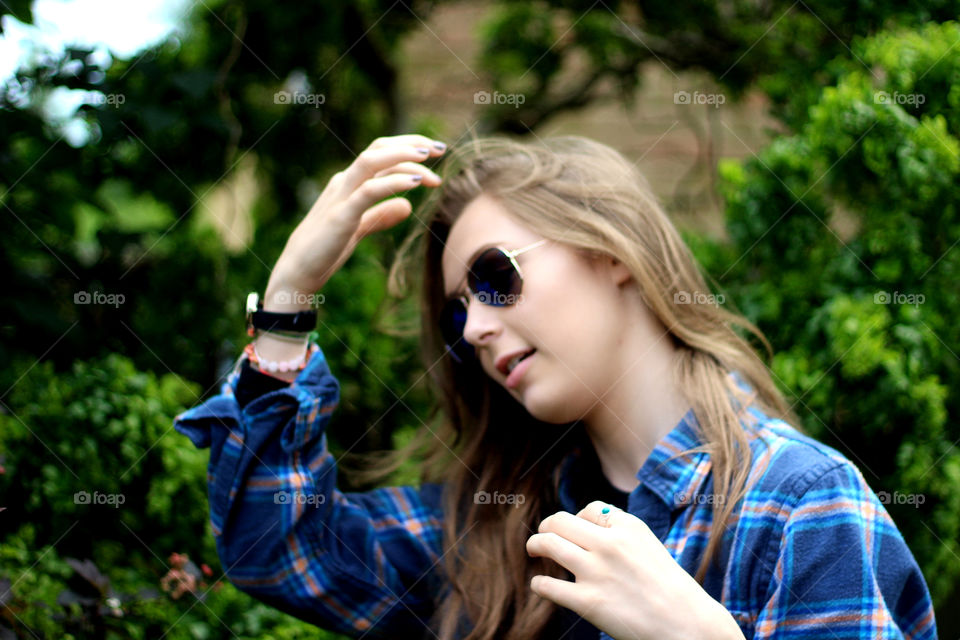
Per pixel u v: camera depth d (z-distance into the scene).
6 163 2.11
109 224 2.30
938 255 2.02
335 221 1.38
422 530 1.54
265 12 2.72
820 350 2.06
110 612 1.62
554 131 3.97
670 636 1.02
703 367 1.33
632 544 1.08
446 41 3.89
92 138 2.29
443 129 3.34
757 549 1.17
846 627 1.10
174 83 2.27
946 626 2.42
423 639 1.49
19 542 1.65
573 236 1.32
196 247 2.44
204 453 1.91
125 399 1.86
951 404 2.07
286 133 2.93
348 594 1.43
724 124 3.61
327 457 1.46
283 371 1.42
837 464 1.18
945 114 2.02
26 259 2.14
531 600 1.38
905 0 2.34
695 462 1.27
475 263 1.35
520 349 1.32
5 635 1.52
